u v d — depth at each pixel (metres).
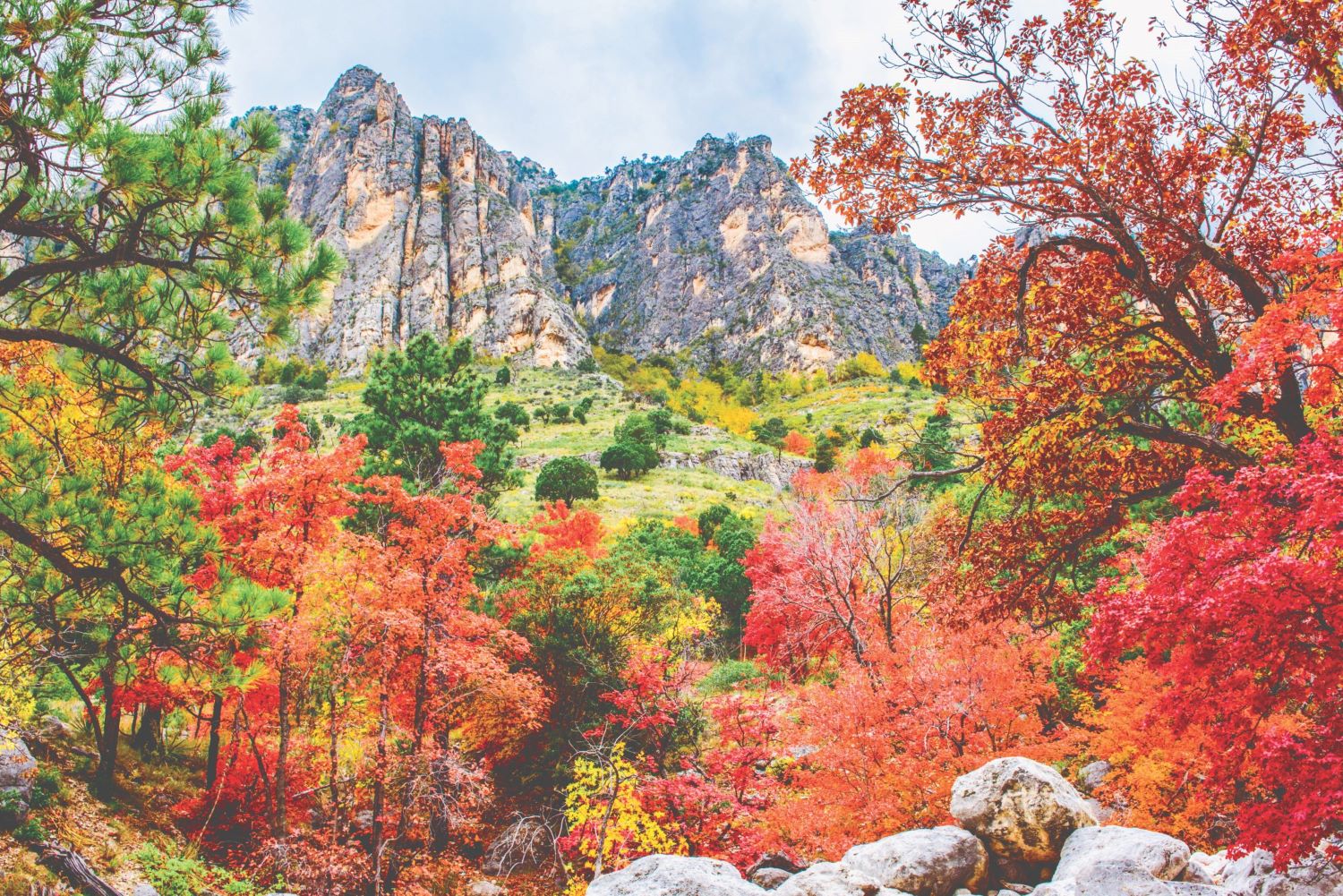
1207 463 8.88
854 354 164.00
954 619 10.15
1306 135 8.65
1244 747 5.30
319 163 163.62
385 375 26.66
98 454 8.85
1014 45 9.14
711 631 27.77
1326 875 5.47
